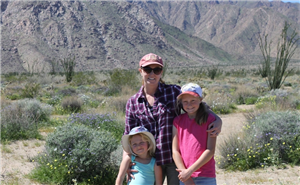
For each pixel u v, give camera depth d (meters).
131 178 3.24
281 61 17.28
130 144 3.25
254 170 5.74
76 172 5.36
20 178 5.41
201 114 2.97
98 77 37.22
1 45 184.38
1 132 8.25
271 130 6.33
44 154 5.88
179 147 3.12
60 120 10.38
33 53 179.12
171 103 3.18
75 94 19.19
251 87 21.45
